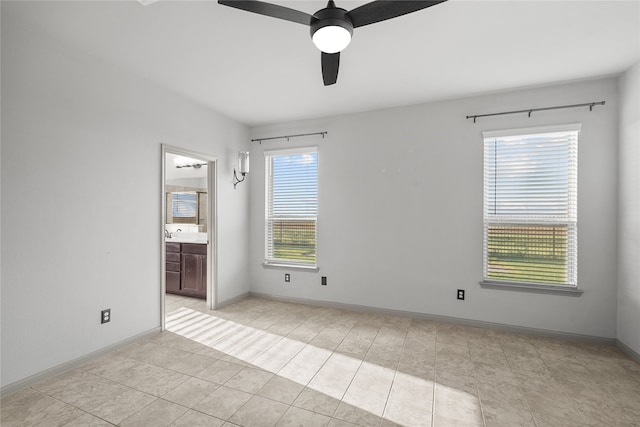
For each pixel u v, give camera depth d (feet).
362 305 12.71
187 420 5.96
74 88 7.93
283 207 14.34
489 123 10.85
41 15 6.64
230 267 13.69
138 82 9.58
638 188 8.41
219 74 9.46
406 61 8.55
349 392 6.95
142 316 9.75
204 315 12.14
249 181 14.89
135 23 6.93
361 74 9.36
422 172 11.76
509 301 10.61
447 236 11.42
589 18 6.61
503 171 10.78
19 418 5.95
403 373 7.79
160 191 10.31
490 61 8.54
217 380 7.41
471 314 11.09
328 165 13.29
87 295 8.24
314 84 10.12
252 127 14.80
